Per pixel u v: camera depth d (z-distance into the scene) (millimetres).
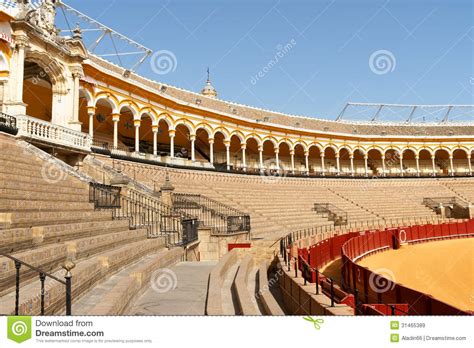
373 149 54844
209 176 34875
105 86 28109
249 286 11531
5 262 5945
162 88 37125
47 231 7973
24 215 7973
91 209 12297
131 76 34719
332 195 40688
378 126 58875
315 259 18859
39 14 19906
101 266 8398
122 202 14539
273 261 15992
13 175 10945
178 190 25500
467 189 48750
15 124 16078
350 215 35219
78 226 9469
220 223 20406
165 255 12133
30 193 9977
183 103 35969
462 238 32094
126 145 38156
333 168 57688
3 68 17312
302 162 55219
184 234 15055
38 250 6996
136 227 13398
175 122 35844
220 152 48844
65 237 8789
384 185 49312
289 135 48125
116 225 11859
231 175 37250
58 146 17953
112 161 25703
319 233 23953
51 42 19609
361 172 58719
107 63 31359
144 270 9367
